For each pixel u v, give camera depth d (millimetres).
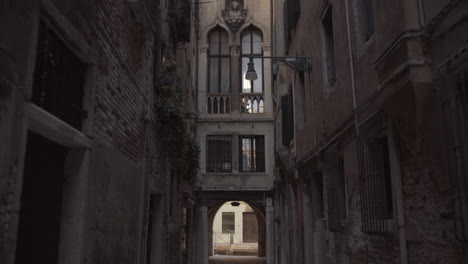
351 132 6656
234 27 21828
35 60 3512
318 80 9055
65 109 4270
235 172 20438
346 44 6902
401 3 4301
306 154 10359
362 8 6402
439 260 4047
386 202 5320
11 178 2996
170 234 11266
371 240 5836
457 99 3609
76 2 4270
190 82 17344
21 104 3141
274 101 18406
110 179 5461
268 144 20656
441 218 3992
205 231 20547
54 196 4352
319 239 9367
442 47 3904
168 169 10648
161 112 9000
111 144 5555
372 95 5551
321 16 8680
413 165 4535
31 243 3945
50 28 3834
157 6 8789
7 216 2949
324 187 8680
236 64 21500
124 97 6227
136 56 6969
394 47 4480
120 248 5961
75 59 4562
